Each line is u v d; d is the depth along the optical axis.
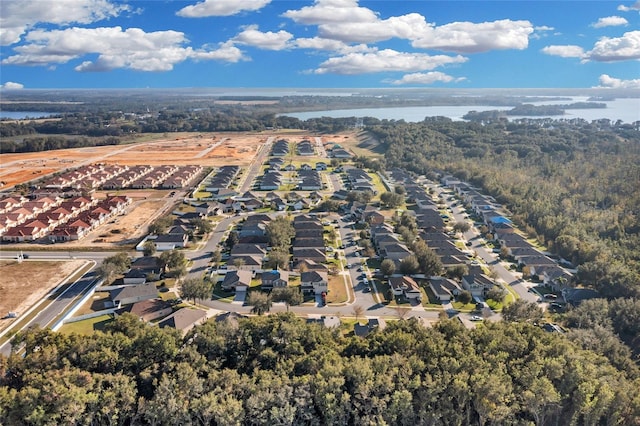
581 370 76.56
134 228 185.25
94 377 73.69
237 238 165.75
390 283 133.00
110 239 172.25
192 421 70.50
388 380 73.81
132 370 79.56
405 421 73.19
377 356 79.75
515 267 153.50
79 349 80.56
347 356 85.19
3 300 122.69
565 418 75.75
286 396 71.38
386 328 97.81
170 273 136.75
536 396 72.31
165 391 71.00
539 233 183.25
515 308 113.69
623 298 117.38
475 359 78.12
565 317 116.50
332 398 70.38
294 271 143.00
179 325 105.12
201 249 162.75
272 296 120.81
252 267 143.75
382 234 169.12
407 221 185.50
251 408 69.62
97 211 195.88
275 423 69.25
